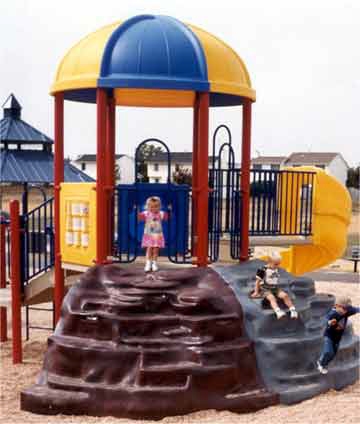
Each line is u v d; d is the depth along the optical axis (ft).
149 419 32.09
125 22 38.50
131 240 40.19
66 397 32.71
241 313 34.81
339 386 36.32
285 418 32.14
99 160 37.73
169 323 33.91
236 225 40.45
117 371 32.99
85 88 38.40
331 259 48.21
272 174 45.32
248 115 40.47
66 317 34.88
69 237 39.65
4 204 95.35
